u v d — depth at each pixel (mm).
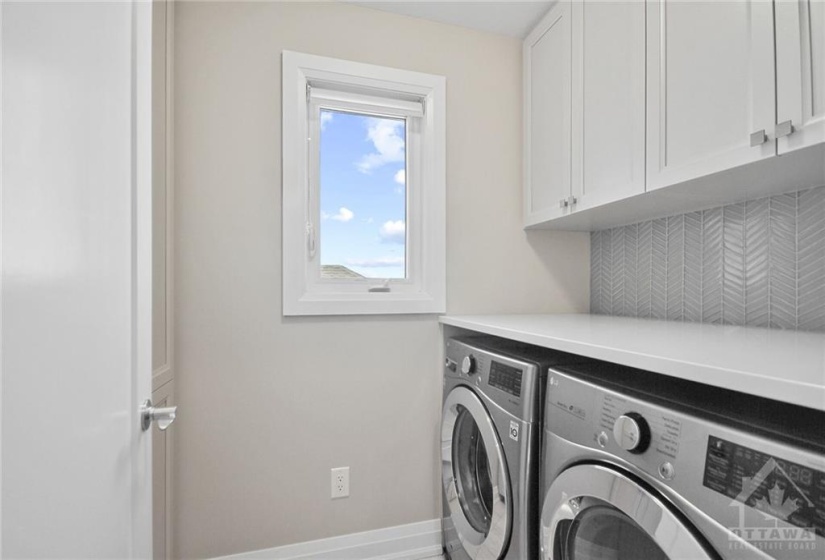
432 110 1850
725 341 979
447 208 1889
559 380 1005
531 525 1099
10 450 384
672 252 1658
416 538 1793
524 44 1985
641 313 1800
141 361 764
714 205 1475
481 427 1325
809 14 839
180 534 1516
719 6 1021
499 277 1965
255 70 1623
